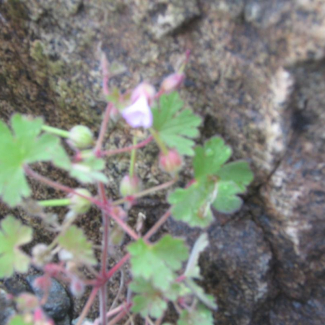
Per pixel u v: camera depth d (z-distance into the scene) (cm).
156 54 11
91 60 12
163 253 10
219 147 10
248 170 10
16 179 9
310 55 9
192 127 10
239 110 11
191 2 10
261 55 10
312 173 11
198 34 11
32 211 10
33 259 10
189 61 11
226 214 12
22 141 10
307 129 10
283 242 12
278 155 11
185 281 11
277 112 10
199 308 11
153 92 10
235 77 10
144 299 10
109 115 11
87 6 11
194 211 10
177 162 10
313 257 12
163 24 11
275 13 9
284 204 11
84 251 10
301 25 9
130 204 11
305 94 10
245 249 12
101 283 11
